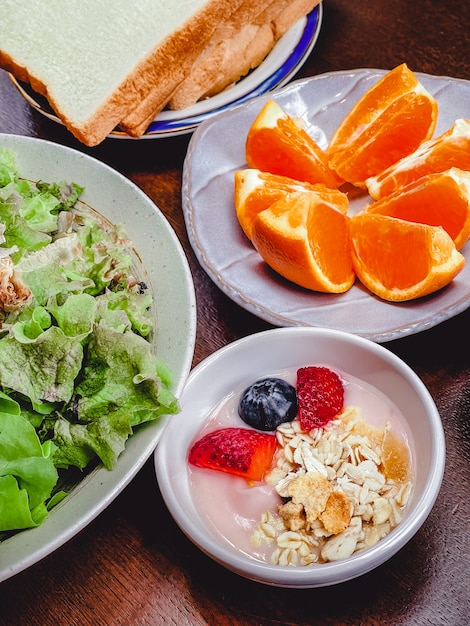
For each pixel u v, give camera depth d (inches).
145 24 19.8
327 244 17.2
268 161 19.2
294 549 13.7
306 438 14.9
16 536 13.7
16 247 16.2
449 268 16.2
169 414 14.4
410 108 18.8
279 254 16.9
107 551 15.1
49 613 14.6
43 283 15.6
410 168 18.5
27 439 14.1
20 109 22.2
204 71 20.3
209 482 14.7
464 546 14.6
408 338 17.0
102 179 18.0
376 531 13.8
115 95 19.8
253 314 17.4
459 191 17.0
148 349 14.6
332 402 15.1
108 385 14.6
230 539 14.1
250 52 20.6
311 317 16.8
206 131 19.5
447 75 21.0
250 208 18.2
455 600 14.1
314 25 21.4
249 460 14.4
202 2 19.5
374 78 20.0
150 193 20.1
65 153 18.3
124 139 21.0
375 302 17.1
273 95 20.1
